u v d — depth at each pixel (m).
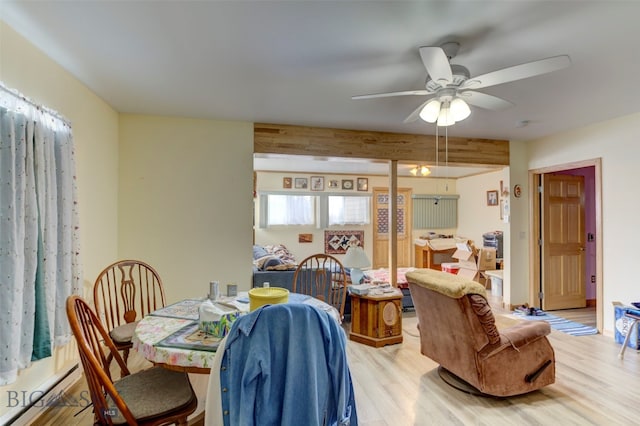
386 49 2.25
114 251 3.57
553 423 2.20
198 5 1.80
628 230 3.67
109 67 2.55
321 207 7.51
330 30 2.03
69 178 2.47
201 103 3.33
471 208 7.81
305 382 1.25
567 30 2.01
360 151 4.32
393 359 3.18
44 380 2.34
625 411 2.34
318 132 4.19
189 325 1.87
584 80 2.73
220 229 3.91
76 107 2.76
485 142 4.81
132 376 1.80
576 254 5.12
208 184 3.88
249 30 2.04
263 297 1.77
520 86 2.86
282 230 7.29
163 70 2.60
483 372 2.39
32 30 2.04
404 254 8.07
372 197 7.84
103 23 1.98
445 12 1.84
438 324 2.72
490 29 2.00
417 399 2.49
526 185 4.97
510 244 4.90
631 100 3.19
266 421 1.21
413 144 4.53
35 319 2.13
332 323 1.33
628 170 3.67
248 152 3.98
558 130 4.33
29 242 2.05
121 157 3.66
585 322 4.38
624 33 2.04
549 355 2.58
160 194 3.77
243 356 1.24
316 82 2.80
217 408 1.26
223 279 3.91
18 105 1.98
